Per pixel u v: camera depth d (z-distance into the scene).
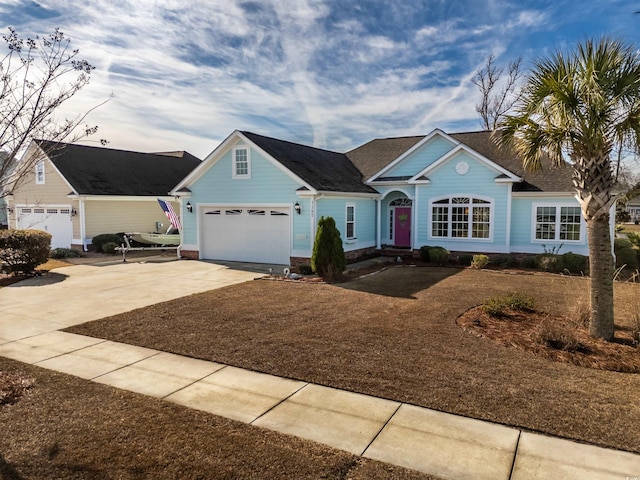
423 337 7.71
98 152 26.88
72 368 6.51
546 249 17.27
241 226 18.33
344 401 5.35
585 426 4.68
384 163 22.53
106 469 3.97
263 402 5.34
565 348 6.98
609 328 7.44
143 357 6.96
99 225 23.95
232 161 18.09
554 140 7.70
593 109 6.95
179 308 10.12
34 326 8.82
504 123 8.79
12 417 4.96
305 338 7.77
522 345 7.22
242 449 4.29
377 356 6.83
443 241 18.80
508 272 15.25
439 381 5.87
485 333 7.89
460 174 18.20
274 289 12.33
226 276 14.73
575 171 7.80
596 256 7.46
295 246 17.02
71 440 4.46
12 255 14.84
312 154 21.02
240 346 7.41
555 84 7.18
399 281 13.45
